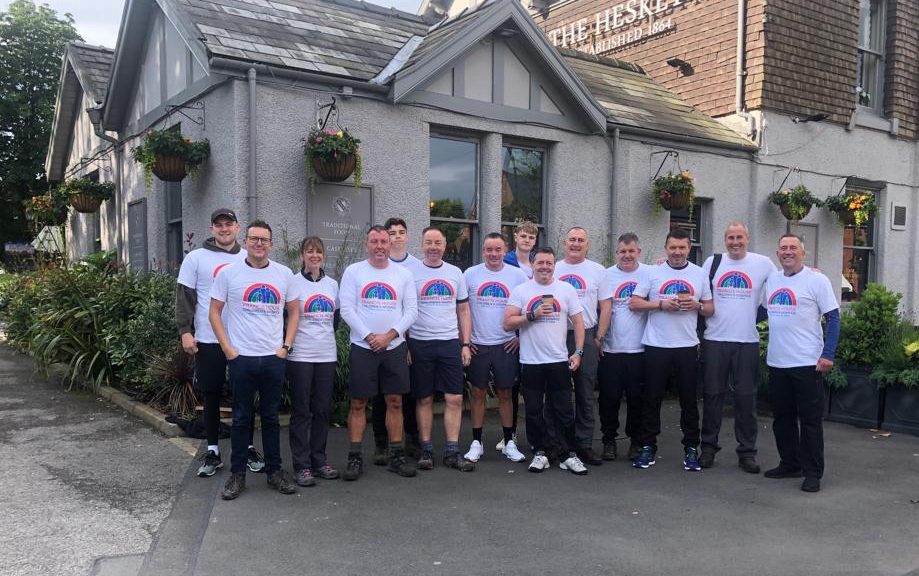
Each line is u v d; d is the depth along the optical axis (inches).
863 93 505.0
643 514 184.1
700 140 404.5
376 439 225.1
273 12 326.6
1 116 820.0
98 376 317.1
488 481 210.5
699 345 250.2
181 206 359.9
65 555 154.4
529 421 222.1
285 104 284.4
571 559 154.9
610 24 550.3
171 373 269.3
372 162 305.1
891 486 211.0
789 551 160.9
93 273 357.4
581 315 222.1
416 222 318.0
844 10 474.0
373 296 207.8
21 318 416.8
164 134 294.4
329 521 175.6
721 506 191.2
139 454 227.9
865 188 501.7
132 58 393.1
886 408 286.0
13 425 262.8
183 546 159.6
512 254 246.1
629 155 383.6
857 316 300.0
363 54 322.3
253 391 194.2
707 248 421.7
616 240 378.3
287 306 199.3
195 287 205.9
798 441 220.5
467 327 225.5
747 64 441.4
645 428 227.8
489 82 336.8
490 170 340.5
